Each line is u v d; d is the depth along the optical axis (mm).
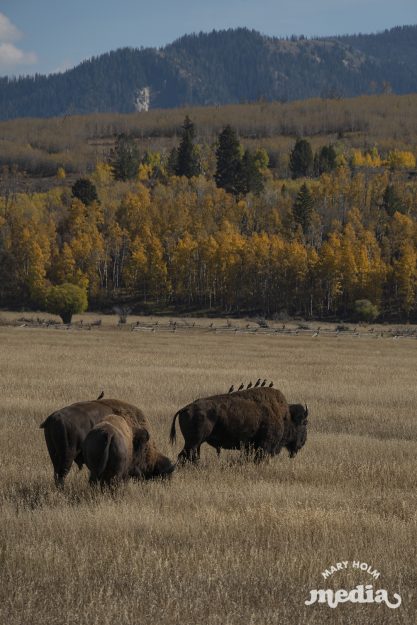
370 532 28141
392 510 32156
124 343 170875
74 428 34781
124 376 93375
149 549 25188
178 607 20734
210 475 38000
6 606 20531
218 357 134125
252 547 25500
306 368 115000
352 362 130375
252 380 93188
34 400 67625
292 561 24359
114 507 29875
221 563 24234
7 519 28312
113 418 34438
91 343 167125
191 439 40719
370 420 63281
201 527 28047
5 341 164625
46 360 116250
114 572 23250
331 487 36750
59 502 31469
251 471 39531
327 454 45562
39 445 45812
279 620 20266
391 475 39688
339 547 26234
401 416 65375
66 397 70875
